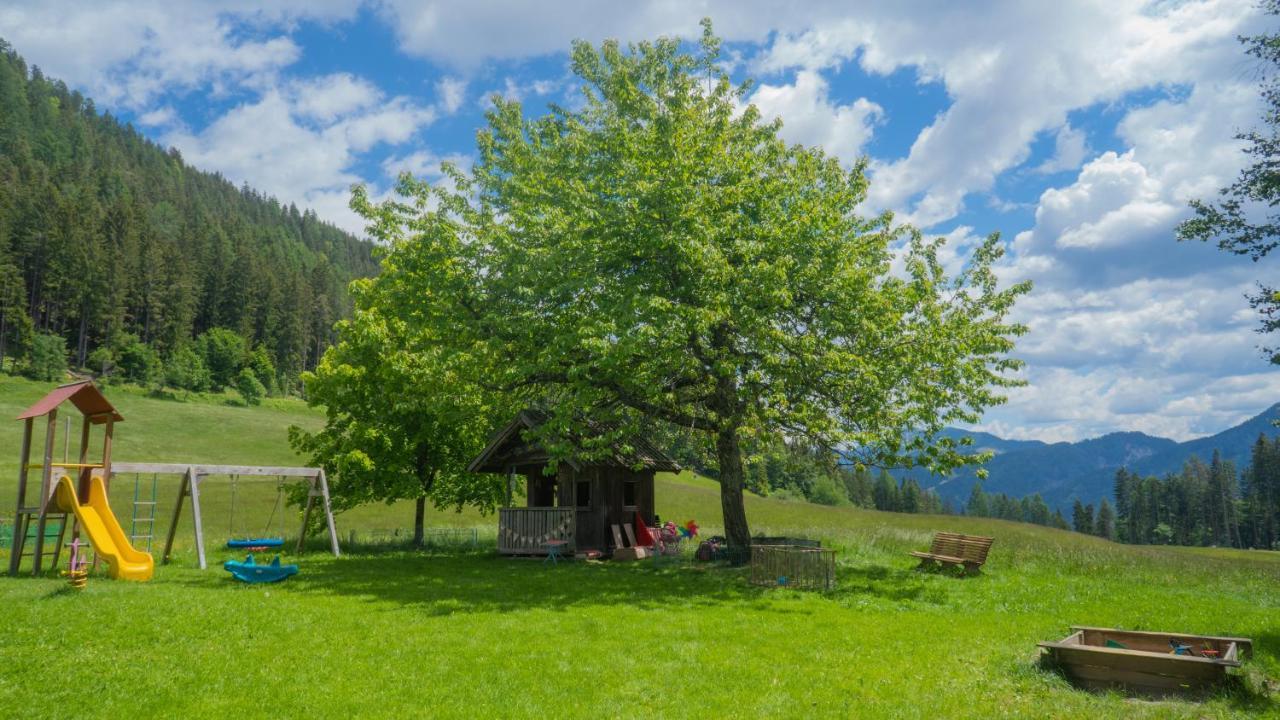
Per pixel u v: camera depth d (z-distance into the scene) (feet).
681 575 70.33
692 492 220.23
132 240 498.69
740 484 79.46
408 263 74.90
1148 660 33.01
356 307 103.60
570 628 44.09
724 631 44.01
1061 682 33.76
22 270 429.38
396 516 157.48
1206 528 552.82
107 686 30.63
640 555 87.81
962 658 38.32
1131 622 50.88
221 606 47.14
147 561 62.39
